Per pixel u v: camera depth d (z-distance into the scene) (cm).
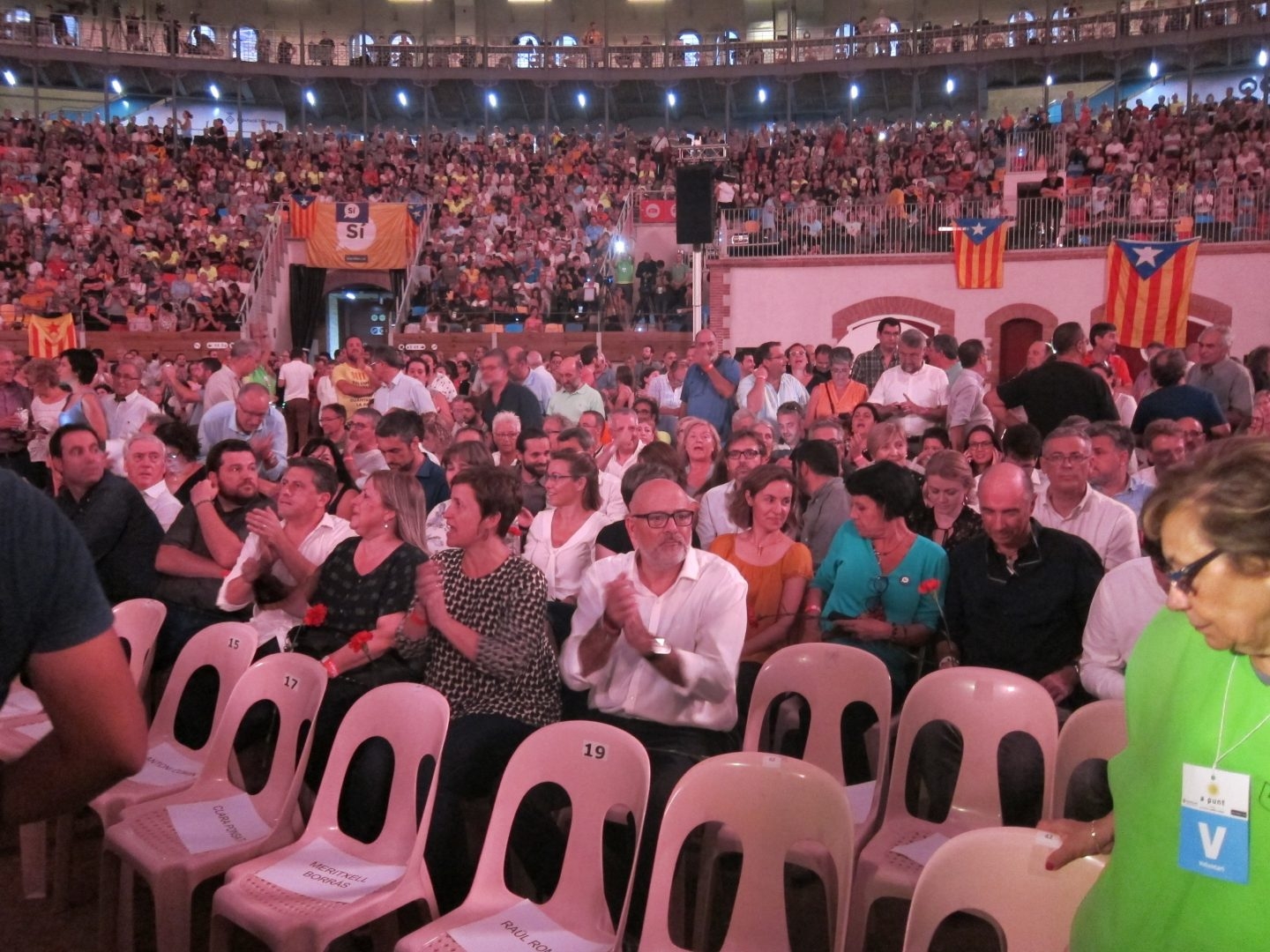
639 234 2467
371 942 365
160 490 631
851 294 1797
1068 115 2780
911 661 458
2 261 2227
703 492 661
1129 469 607
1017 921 234
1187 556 164
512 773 318
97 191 2547
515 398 873
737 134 3102
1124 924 179
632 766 301
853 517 467
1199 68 3112
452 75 3219
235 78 3238
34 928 388
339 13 3603
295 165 2842
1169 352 704
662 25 3647
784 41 3147
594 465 560
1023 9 3419
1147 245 1094
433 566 396
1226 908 165
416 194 2725
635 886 344
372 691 359
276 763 384
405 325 2138
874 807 355
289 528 521
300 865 337
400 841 344
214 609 529
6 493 154
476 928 299
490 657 389
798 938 369
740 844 334
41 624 154
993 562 430
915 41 3109
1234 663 169
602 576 404
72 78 3228
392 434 668
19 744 429
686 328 2056
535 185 2783
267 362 1725
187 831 359
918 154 2620
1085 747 320
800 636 486
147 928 388
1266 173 2108
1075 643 421
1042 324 1722
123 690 160
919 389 923
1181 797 171
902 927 378
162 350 2070
